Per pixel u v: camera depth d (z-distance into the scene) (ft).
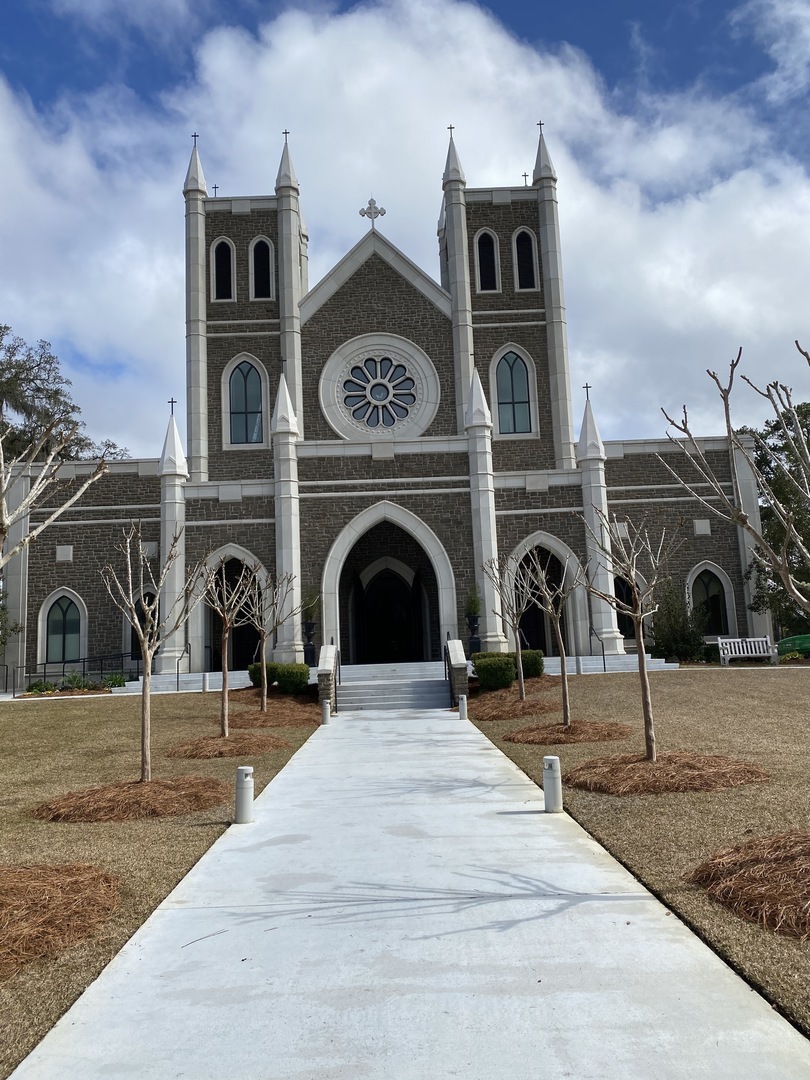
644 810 32.42
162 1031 16.14
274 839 30.78
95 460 123.13
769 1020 15.79
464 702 68.39
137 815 34.76
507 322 117.80
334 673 81.51
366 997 17.22
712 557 108.06
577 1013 16.22
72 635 107.65
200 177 119.75
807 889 21.12
